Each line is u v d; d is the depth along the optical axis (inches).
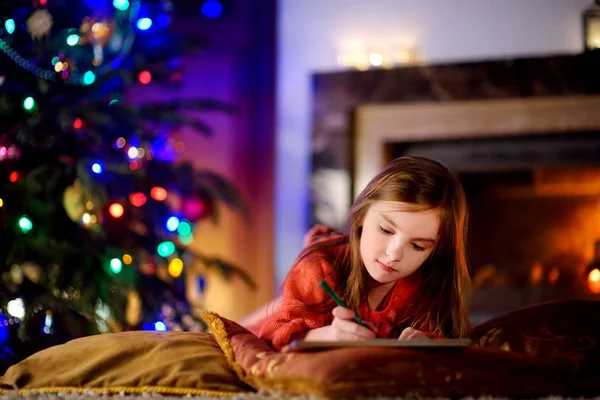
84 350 53.4
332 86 124.5
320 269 54.8
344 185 123.3
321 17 126.6
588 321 55.4
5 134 80.4
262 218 125.2
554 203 123.7
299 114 126.5
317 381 41.8
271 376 44.4
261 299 123.7
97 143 85.0
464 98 119.7
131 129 88.1
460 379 44.9
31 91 81.9
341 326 47.1
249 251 124.5
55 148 82.4
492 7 120.4
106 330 79.8
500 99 118.6
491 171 124.0
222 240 124.6
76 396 48.6
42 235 80.6
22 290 78.0
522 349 53.6
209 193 90.9
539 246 124.3
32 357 54.2
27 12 81.8
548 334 54.4
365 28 125.2
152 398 47.3
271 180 126.2
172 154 96.3
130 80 87.3
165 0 98.7
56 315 76.5
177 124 94.0
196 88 127.1
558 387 48.2
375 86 123.0
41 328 76.4
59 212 81.5
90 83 86.6
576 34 117.3
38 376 52.8
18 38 81.8
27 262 79.8
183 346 52.8
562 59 116.0
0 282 76.3
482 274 125.7
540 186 124.1
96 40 87.9
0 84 81.4
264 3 127.6
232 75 126.6
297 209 125.4
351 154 124.0
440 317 56.7
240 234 124.5
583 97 115.7
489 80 118.8
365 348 44.3
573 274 122.5
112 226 85.3
